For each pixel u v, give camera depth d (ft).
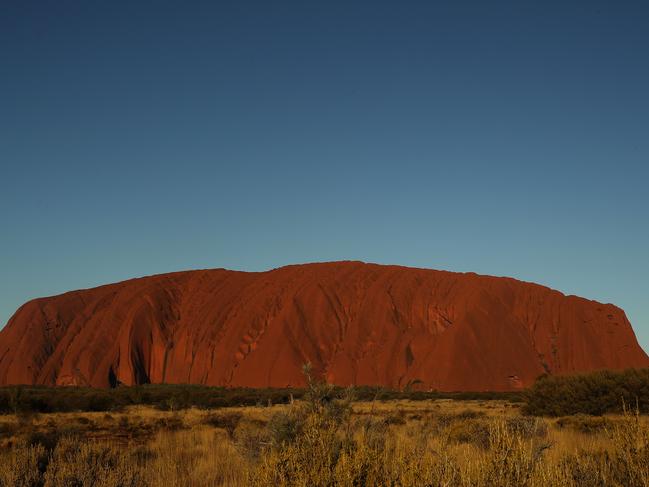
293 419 32.68
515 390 306.55
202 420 98.78
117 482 28.63
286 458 19.08
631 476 18.42
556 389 98.99
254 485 19.21
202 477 34.73
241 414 114.52
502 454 16.98
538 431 48.01
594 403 91.25
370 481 17.16
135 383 365.61
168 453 45.73
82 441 51.21
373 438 24.52
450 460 17.79
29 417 115.34
